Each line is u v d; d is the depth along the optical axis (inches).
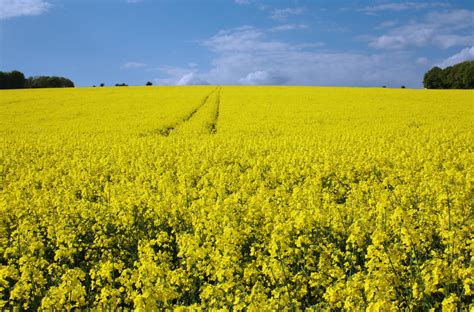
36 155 844.6
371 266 248.1
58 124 1375.5
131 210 412.5
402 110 1561.3
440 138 878.4
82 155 832.9
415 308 232.8
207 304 242.1
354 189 465.4
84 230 381.1
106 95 2374.5
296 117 1407.5
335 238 334.3
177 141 947.3
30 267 271.1
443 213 323.0
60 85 5339.6
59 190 507.5
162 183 518.3
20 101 2090.3
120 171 679.1
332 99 2015.3
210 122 1331.2
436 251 277.7
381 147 748.0
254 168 599.5
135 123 1342.3
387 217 330.3
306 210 351.9
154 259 288.2
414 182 495.5
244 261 308.8
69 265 327.3
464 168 589.0
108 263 269.3
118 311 236.5
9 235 382.9
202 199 413.7
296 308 224.5
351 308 217.5
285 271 264.7
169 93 2482.8
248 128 1191.6
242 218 373.4
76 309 234.8
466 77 3885.3
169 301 245.1
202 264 277.7
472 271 218.7
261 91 2600.9
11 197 480.4
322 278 259.3
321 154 698.8
